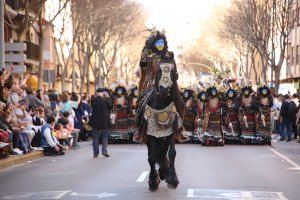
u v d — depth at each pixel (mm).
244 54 79625
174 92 13711
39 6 37531
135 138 14102
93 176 17047
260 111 29938
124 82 31547
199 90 31094
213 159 22000
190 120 31078
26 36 55281
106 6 58594
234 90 30094
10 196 13688
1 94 25047
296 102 37906
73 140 28562
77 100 34594
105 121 23359
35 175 17703
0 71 25656
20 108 24750
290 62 71688
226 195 13547
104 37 69062
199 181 15883
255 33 57750
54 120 26250
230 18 69062
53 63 66812
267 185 15258
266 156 23438
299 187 14984
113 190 14258
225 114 29797
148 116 13766
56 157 23750
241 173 17719
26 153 23172
